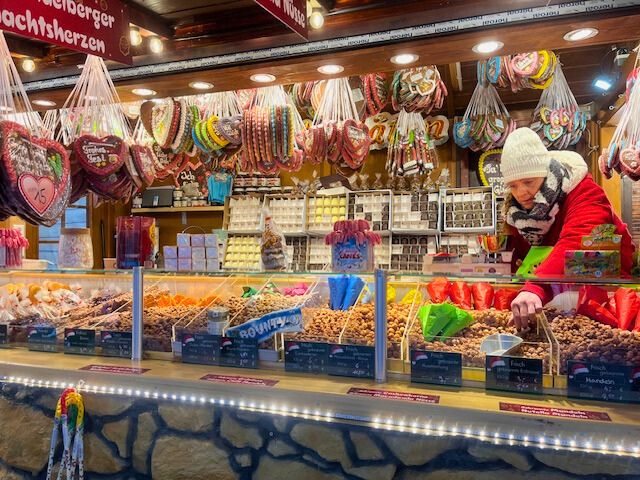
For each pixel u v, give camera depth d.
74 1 2.03
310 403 1.51
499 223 4.74
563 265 1.85
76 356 1.99
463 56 2.43
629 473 1.24
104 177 2.33
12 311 2.23
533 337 1.57
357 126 3.38
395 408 1.43
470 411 1.36
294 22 1.97
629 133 2.99
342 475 1.49
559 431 1.28
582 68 4.62
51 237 5.36
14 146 1.87
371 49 2.34
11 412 1.88
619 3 1.98
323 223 5.02
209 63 2.61
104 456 1.76
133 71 2.75
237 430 1.60
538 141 2.17
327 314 1.87
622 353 1.41
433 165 4.68
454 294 1.86
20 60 2.92
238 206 5.38
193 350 1.84
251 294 2.16
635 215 4.86
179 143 3.24
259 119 3.10
